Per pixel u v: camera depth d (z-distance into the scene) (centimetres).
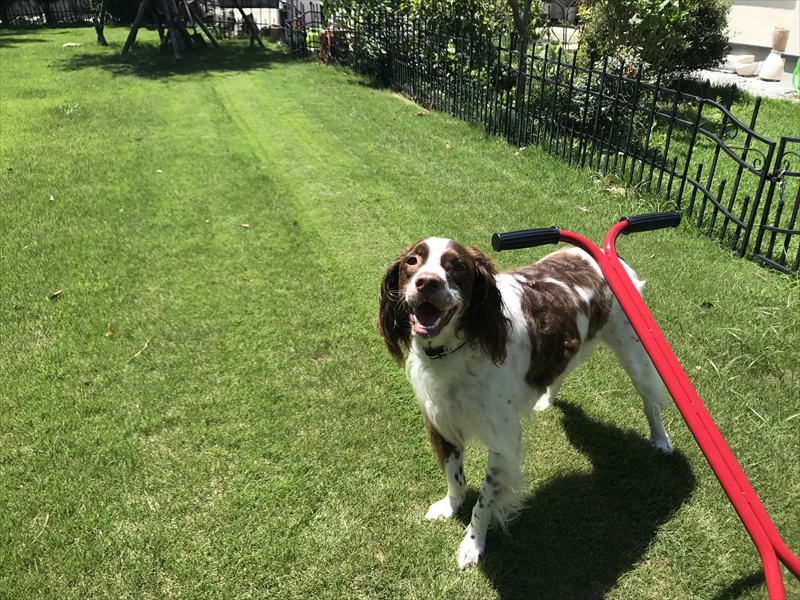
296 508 134
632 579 120
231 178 311
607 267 108
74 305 202
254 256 234
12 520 131
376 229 256
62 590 119
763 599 115
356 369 175
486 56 393
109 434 153
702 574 120
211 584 120
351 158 342
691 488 138
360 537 128
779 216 216
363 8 520
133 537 128
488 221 260
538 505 135
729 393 161
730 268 219
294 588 119
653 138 364
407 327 118
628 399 164
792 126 392
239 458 147
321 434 154
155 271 223
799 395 160
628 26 400
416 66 463
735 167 318
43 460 145
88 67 618
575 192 285
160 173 316
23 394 165
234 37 855
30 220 258
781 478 138
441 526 131
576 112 334
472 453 150
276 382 170
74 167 320
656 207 264
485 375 113
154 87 522
